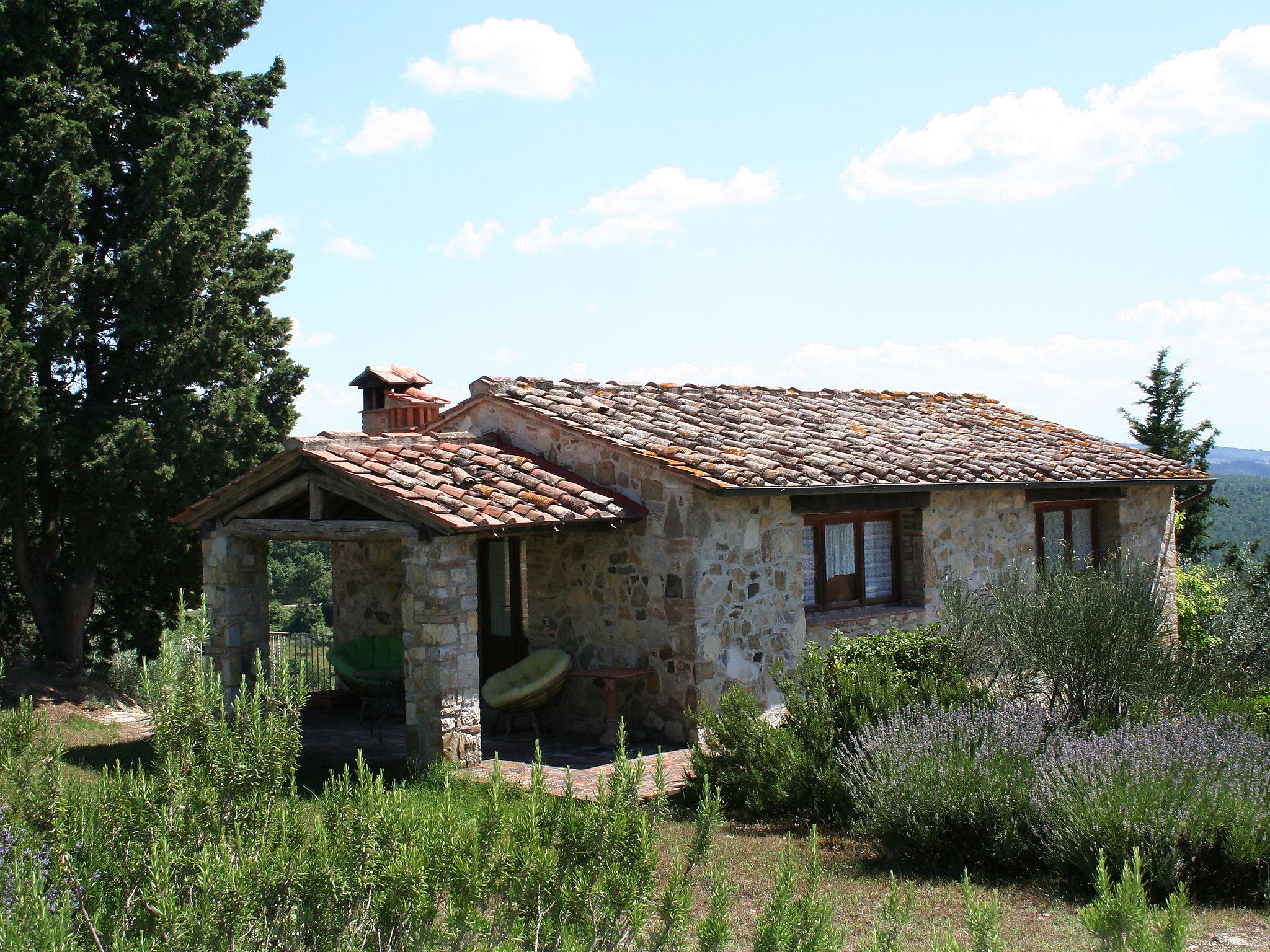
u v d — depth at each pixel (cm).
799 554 1205
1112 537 1708
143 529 1717
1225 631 1636
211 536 1166
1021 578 1198
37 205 1509
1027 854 735
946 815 746
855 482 1175
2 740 482
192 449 1664
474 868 398
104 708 1619
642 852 421
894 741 810
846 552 1316
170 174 1669
